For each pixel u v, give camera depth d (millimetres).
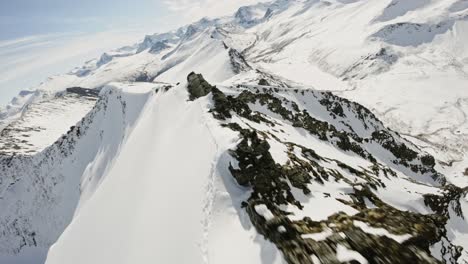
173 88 70250
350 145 70812
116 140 86562
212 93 51406
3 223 112625
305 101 94062
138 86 103000
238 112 51906
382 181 51750
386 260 18781
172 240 25156
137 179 40469
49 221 99875
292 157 36219
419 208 44969
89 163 98250
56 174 110812
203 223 24391
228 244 21297
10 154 140375
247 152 27641
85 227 37781
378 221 22328
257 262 19016
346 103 103750
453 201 54406
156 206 31172
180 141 42344
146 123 60406
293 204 25672
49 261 36656
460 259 41250
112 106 103188
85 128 115000
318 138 64812
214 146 32062
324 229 20859
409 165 86375
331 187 33344
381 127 107375
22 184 121875
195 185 29109
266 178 26016
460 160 143750
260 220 21281
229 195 25344
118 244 30062
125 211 34906
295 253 18812
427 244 21531
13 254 100000
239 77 143125
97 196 45000
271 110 73500
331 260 18312
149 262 24656
